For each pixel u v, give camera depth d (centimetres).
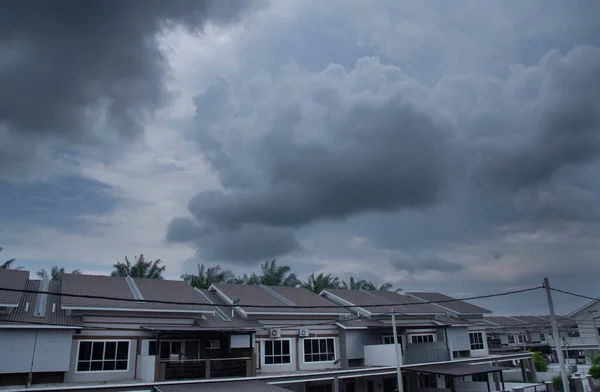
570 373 4388
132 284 2830
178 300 2691
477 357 4041
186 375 2388
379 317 3603
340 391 3139
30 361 2092
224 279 4775
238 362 2609
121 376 2380
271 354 2941
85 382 2264
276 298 3309
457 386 3647
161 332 2427
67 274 2775
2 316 2169
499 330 6838
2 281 2472
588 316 6331
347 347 3238
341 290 4047
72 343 2289
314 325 3183
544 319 8012
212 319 2828
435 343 3494
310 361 3095
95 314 2395
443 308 4306
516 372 4556
